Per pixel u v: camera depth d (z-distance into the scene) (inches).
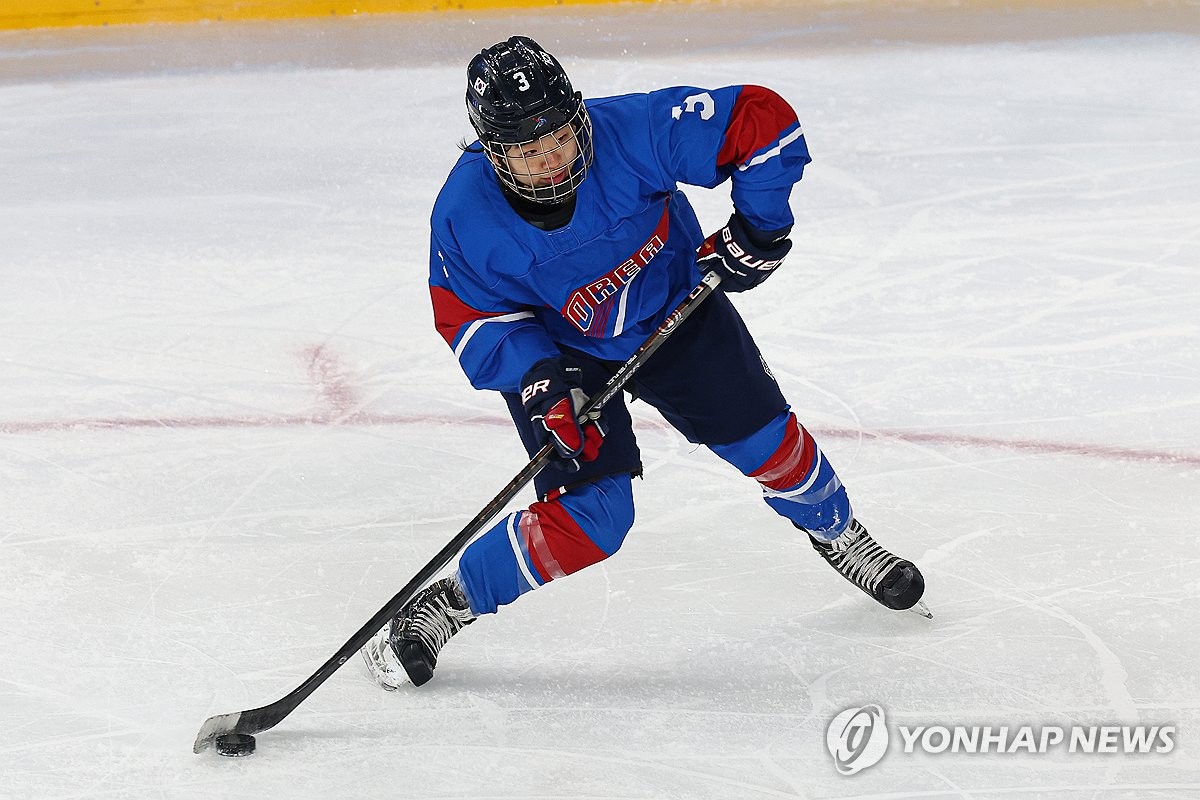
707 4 1238.9
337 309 725.9
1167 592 445.1
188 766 383.9
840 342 650.2
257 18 1270.9
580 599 464.1
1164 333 637.3
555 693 412.5
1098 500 504.7
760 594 462.9
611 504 399.5
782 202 384.2
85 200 897.5
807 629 440.1
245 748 384.8
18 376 661.9
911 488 521.3
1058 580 456.1
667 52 1109.1
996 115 944.9
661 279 408.2
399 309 723.4
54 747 393.1
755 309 689.6
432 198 872.9
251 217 855.1
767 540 498.6
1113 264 715.4
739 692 408.5
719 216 822.5
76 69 1177.4
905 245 754.8
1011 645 422.3
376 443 586.6
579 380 390.0
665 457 563.8
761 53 1098.1
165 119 1043.9
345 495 542.9
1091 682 402.0
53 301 749.9
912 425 570.9
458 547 386.3
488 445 583.8
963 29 1142.3
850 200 818.8
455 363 663.1
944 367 619.2
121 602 468.1
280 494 544.7
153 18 1278.3
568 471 387.2
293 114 1037.2
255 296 746.2
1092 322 653.3
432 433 594.9
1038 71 1029.8
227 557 497.4
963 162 867.4
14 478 561.3
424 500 538.6
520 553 398.3
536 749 386.0
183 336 700.7
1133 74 1012.5
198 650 439.5
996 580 458.6
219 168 939.3
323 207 864.9
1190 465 526.0
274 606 464.8
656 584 471.8
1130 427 557.0
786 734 387.2
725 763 375.9
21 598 471.8
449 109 1027.3
